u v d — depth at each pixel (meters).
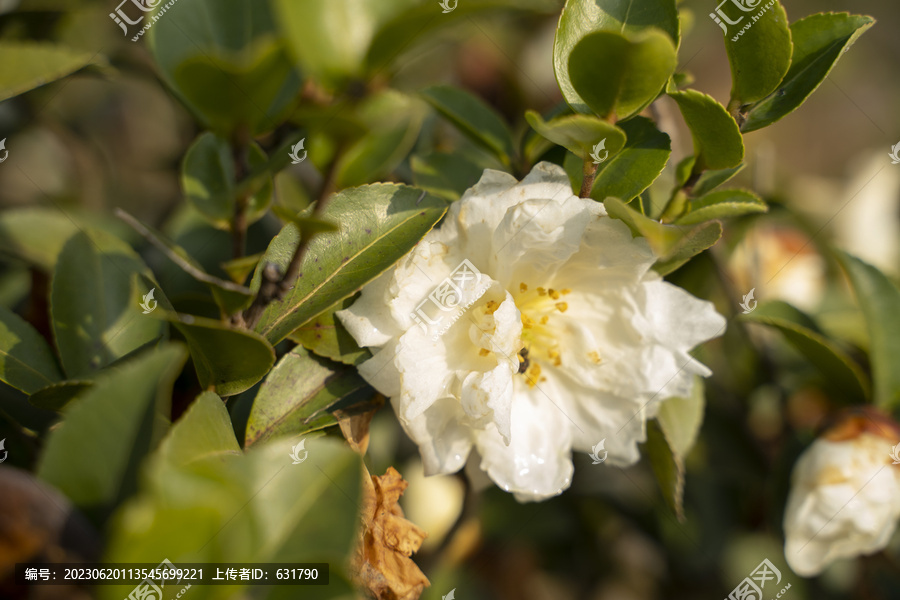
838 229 0.51
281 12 0.31
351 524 0.33
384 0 0.32
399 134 0.37
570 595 0.49
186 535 0.31
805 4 0.76
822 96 0.77
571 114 0.38
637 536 0.50
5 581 0.31
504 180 0.36
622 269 0.37
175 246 0.37
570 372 0.38
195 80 0.31
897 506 0.39
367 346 0.36
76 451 0.32
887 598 0.45
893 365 0.41
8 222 0.40
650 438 0.39
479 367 0.37
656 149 0.37
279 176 0.42
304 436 0.36
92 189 0.48
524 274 0.37
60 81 0.43
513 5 0.32
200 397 0.33
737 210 0.37
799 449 0.41
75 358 0.37
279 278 0.33
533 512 0.47
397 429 0.45
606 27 0.36
